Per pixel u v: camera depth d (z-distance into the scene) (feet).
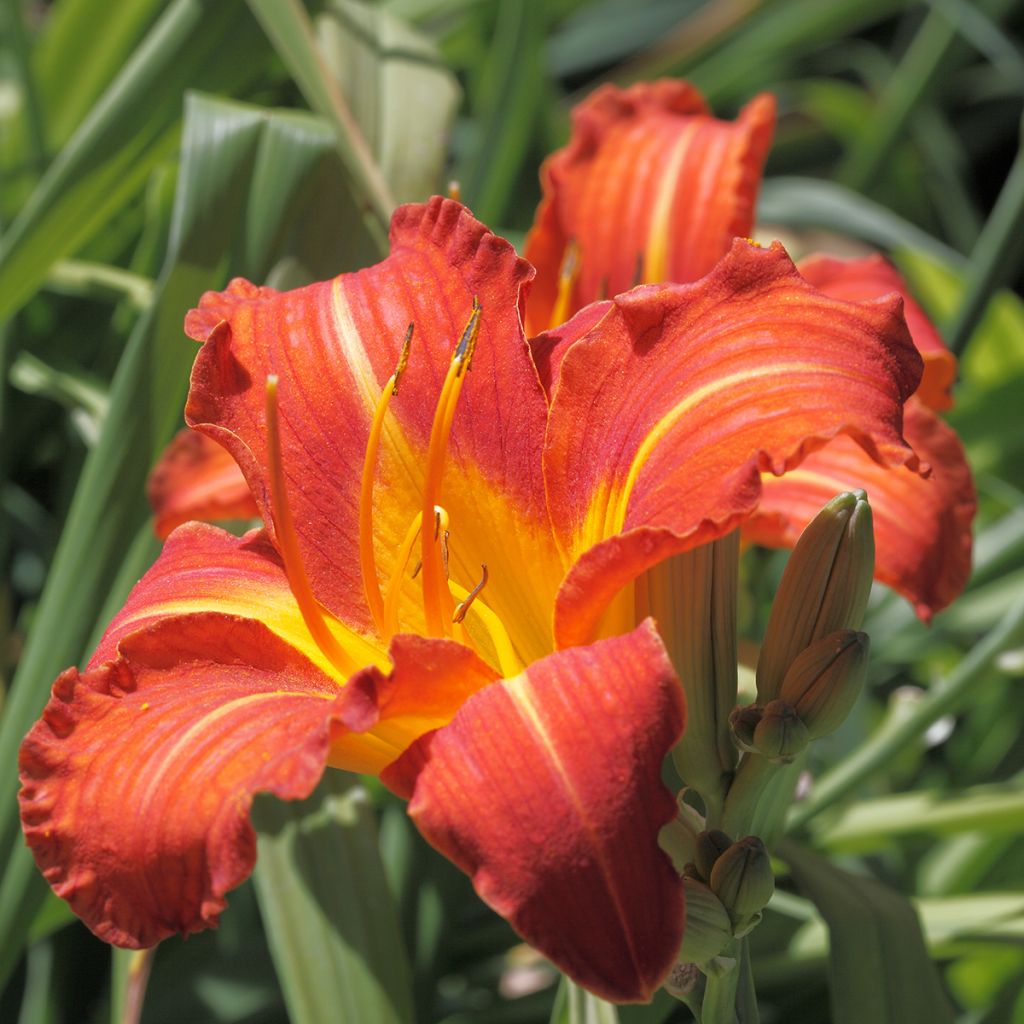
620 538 2.03
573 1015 2.27
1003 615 2.86
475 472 2.18
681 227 2.50
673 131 2.53
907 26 5.36
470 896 2.67
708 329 2.10
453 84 2.62
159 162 2.57
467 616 2.20
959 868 2.66
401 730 2.09
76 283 2.65
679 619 2.10
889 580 2.34
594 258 2.52
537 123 3.68
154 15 2.84
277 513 2.10
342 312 2.20
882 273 2.55
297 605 2.15
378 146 2.56
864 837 2.53
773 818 2.35
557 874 1.96
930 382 2.38
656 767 1.98
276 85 2.78
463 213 2.20
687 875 2.09
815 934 2.51
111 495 2.37
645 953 1.95
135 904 2.01
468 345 2.11
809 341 2.07
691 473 2.06
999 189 5.50
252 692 2.10
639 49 5.15
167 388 2.39
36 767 2.05
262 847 2.36
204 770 2.03
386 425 2.19
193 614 2.11
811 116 4.77
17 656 2.81
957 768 3.00
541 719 2.00
